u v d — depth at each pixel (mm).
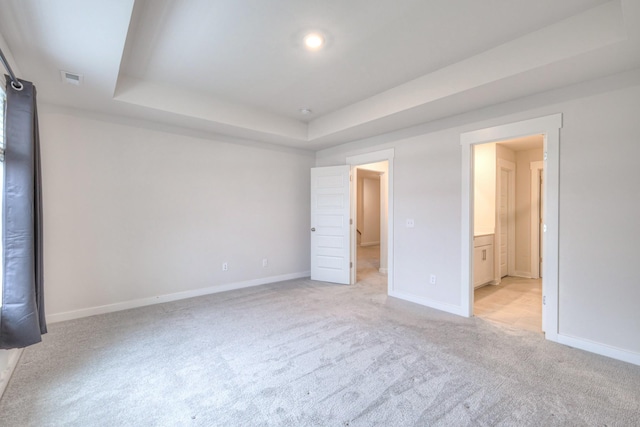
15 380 2062
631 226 2307
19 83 1995
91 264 3355
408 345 2605
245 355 2436
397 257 4035
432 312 3455
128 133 3576
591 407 1785
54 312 3143
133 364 2291
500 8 2012
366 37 2363
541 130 2736
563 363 2291
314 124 4500
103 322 3131
